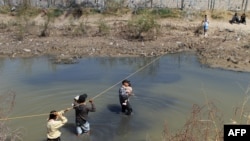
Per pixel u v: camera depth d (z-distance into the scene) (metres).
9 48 24.80
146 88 17.56
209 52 24.11
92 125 13.47
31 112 14.59
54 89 17.23
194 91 17.25
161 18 31.98
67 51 24.41
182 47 25.56
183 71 20.59
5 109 14.62
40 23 31.95
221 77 19.52
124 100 14.20
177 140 8.40
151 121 13.89
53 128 11.26
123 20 32.22
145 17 28.58
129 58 23.30
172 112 14.70
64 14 33.22
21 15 32.75
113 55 23.80
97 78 19.06
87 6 34.34
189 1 34.00
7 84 18.02
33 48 24.92
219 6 33.94
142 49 24.94
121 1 34.09
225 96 16.59
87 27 30.41
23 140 12.31
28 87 17.52
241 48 24.88
